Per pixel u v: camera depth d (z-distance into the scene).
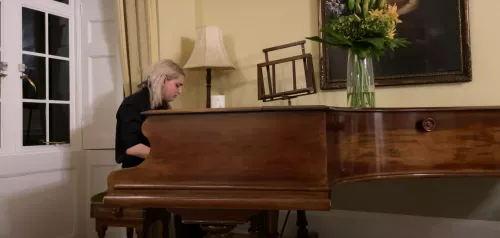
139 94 2.30
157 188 1.49
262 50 2.84
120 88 3.00
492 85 2.35
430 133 1.73
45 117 2.89
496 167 1.75
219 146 1.48
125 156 2.19
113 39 3.03
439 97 2.47
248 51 3.01
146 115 1.54
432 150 1.73
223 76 3.10
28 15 2.80
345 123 1.58
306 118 1.45
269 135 1.46
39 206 2.78
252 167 1.46
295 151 1.45
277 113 1.46
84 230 3.06
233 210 1.48
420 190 2.57
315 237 2.73
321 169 1.43
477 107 1.74
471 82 2.40
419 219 2.56
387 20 1.95
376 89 2.63
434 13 2.46
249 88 3.00
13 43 2.68
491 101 2.35
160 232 2.78
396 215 2.62
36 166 2.75
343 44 2.03
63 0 3.04
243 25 3.03
